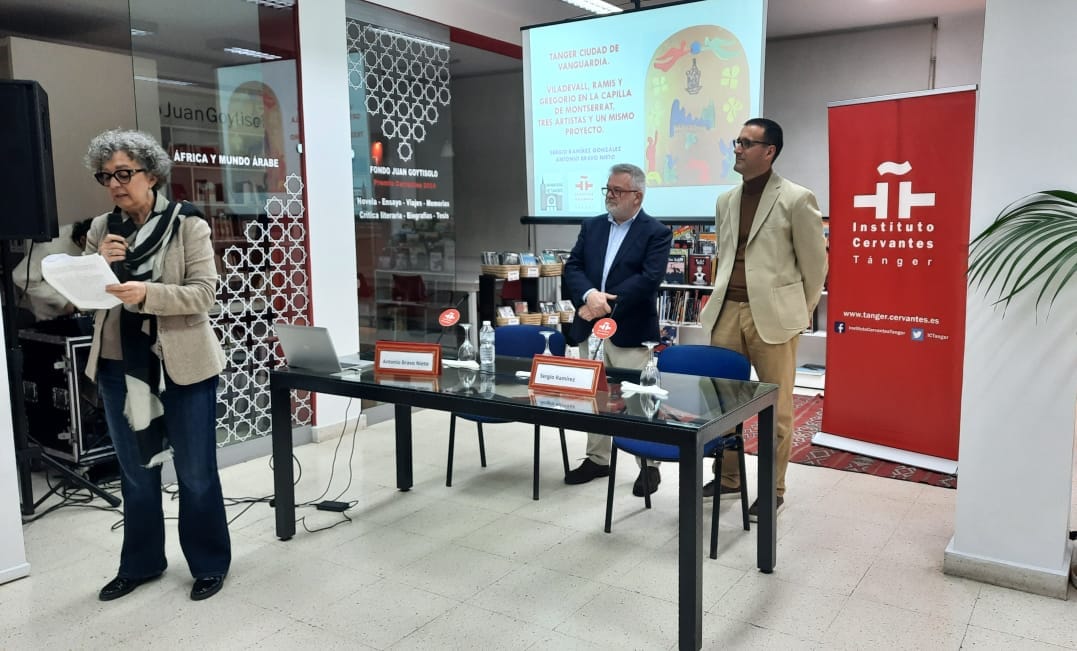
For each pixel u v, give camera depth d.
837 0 6.14
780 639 2.40
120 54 5.00
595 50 5.33
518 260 6.14
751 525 3.35
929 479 3.97
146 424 2.60
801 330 3.37
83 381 3.85
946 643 2.37
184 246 2.60
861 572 2.88
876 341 4.34
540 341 3.83
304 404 4.71
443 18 5.62
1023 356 2.63
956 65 6.70
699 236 6.88
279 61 4.41
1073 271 2.41
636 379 2.92
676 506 3.61
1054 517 2.65
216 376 2.75
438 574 2.90
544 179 5.70
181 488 2.74
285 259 4.52
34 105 3.08
